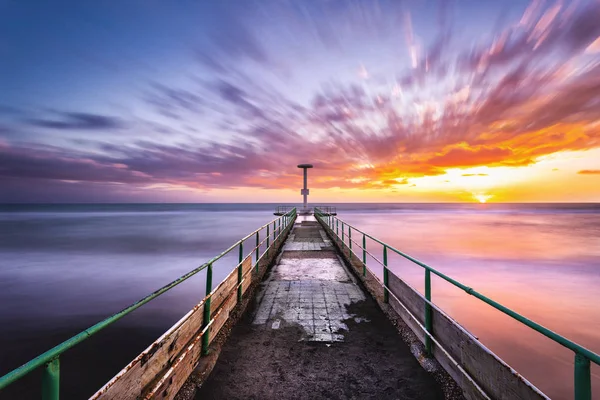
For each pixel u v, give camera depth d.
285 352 4.20
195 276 18.72
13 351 9.62
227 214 105.56
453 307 12.35
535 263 21.53
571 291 14.88
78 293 15.55
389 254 24.80
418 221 64.31
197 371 3.56
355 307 5.93
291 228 19.75
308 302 6.23
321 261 10.10
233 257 24.61
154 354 2.71
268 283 7.58
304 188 37.66
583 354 1.71
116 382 2.12
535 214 101.62
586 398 1.72
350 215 91.25
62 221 70.19
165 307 13.43
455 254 25.03
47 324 11.68
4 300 14.52
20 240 35.19
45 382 1.68
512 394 2.34
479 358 2.81
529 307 12.52
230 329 4.75
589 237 36.47
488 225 54.41
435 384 3.46
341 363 3.92
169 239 35.59
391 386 3.44
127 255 25.56
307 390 3.38
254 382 3.52
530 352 8.66
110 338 10.34
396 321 4.95
